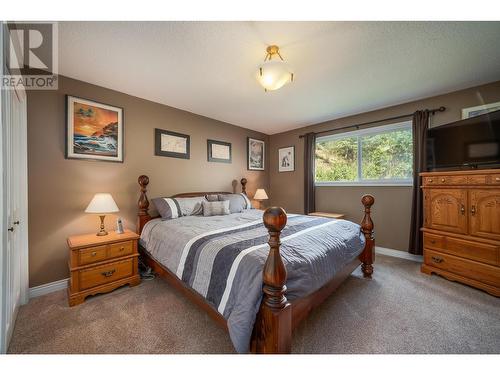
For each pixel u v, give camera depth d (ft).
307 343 4.59
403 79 7.73
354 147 11.94
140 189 9.15
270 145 15.83
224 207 9.64
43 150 6.86
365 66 6.86
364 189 11.39
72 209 7.41
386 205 10.65
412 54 6.22
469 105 8.38
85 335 4.87
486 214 6.73
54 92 7.10
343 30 5.23
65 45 5.70
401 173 10.36
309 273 4.43
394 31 5.26
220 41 5.61
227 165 12.85
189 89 8.49
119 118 8.56
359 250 7.06
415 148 9.39
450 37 5.47
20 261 6.02
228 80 7.77
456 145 7.85
